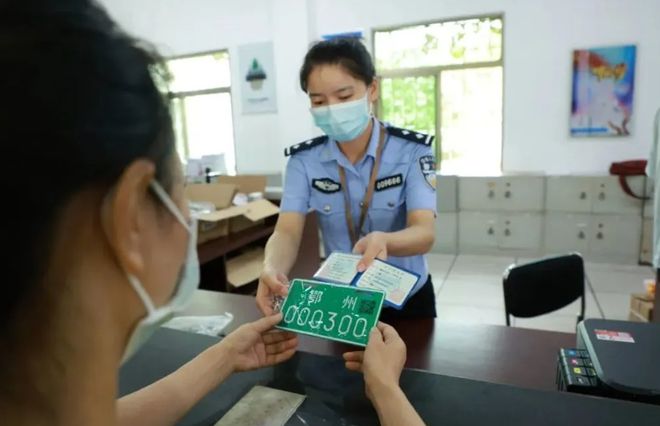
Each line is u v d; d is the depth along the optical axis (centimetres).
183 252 37
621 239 390
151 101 30
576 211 398
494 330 119
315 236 315
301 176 140
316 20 471
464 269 399
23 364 29
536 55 412
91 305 30
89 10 28
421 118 468
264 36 500
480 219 427
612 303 318
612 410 65
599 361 78
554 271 182
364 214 135
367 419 65
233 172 550
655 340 84
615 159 406
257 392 72
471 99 448
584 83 400
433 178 129
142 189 31
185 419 66
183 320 123
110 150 27
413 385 73
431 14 436
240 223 271
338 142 134
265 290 93
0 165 24
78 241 29
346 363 71
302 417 66
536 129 425
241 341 74
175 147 33
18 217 25
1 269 26
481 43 433
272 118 518
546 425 63
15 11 25
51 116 25
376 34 463
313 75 120
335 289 78
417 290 122
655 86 384
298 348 98
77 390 31
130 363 81
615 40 388
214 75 543
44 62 25
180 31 536
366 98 123
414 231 115
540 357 104
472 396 70
